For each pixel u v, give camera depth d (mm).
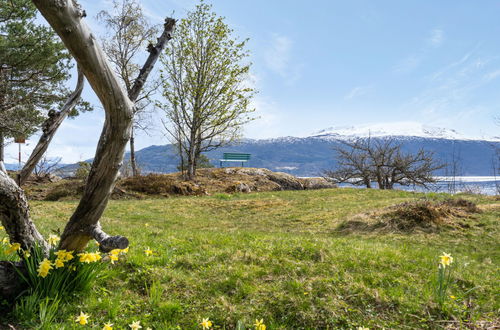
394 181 33344
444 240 10125
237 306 4461
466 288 5254
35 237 4137
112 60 25656
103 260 5430
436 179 30219
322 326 4102
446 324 4152
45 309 3686
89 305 4234
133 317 4129
